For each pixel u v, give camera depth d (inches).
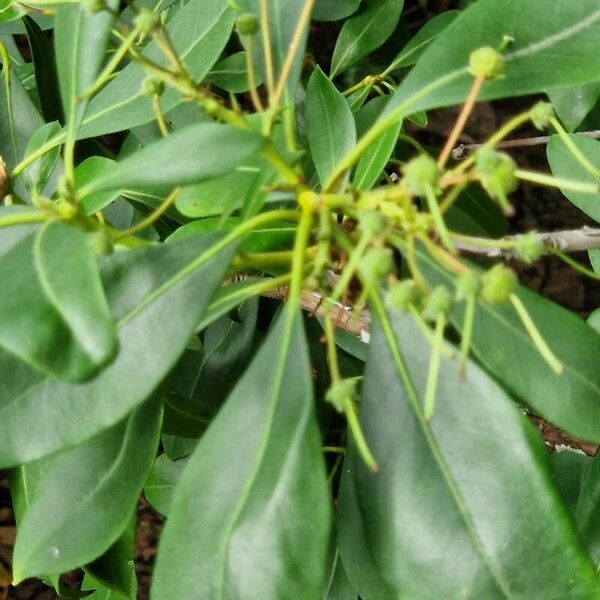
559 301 21.6
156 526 21.6
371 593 7.0
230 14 8.6
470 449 6.3
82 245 5.1
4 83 10.8
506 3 6.9
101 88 9.0
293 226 8.1
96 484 7.5
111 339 4.8
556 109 10.1
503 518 6.2
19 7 10.7
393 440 6.5
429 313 5.4
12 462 6.4
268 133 6.3
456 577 6.3
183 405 10.2
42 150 8.6
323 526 5.9
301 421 5.9
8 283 5.0
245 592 6.1
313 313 8.6
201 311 6.3
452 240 6.6
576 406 6.7
